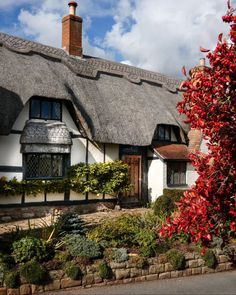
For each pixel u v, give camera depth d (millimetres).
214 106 2979
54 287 7391
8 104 11930
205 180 3172
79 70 15406
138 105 16203
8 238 8312
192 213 3070
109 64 18734
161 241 9180
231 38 2979
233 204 3193
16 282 7012
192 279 8727
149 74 20422
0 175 12148
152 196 16328
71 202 13773
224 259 9656
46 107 13414
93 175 14148
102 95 15320
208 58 3051
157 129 17078
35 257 7527
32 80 12891
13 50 13898
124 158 15820
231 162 3135
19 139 12609
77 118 13875
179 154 16516
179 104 3256
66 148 13531
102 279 7934
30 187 12625
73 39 17531
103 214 13766
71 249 8062
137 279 8359
